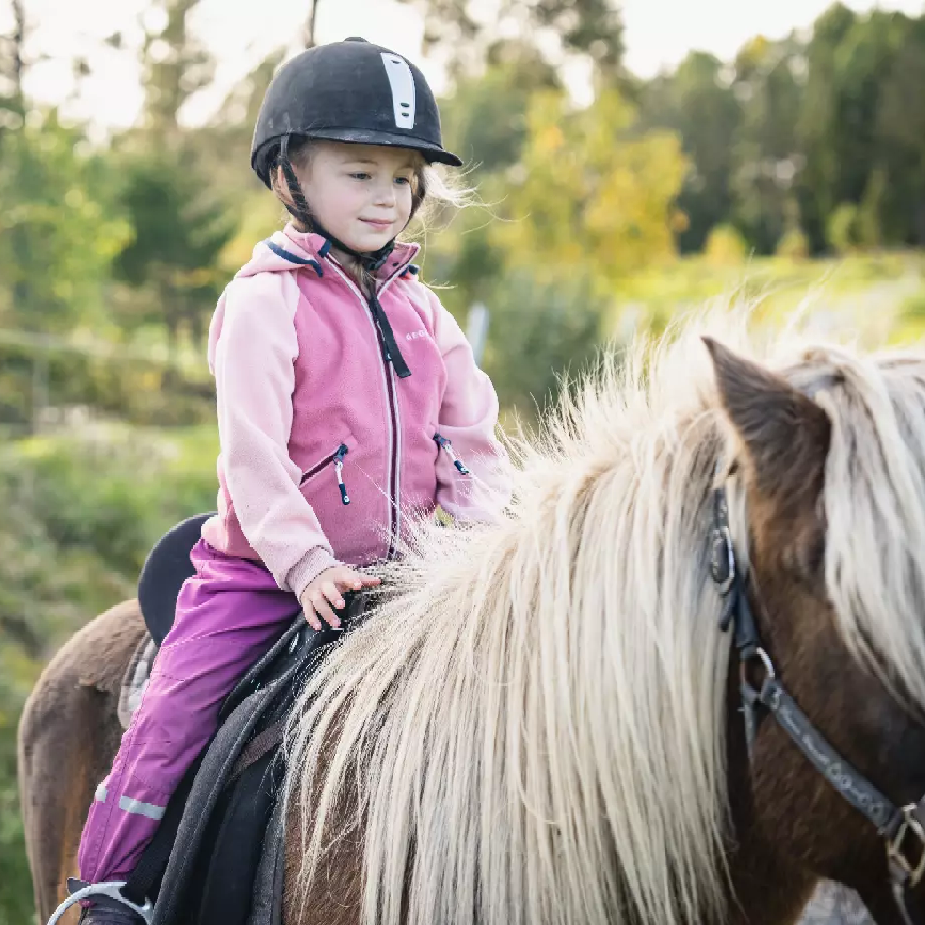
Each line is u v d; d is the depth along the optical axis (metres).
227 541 1.62
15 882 4.46
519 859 1.23
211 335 1.68
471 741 1.29
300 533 1.49
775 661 1.08
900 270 23.11
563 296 13.34
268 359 1.56
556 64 30.36
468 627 1.33
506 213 21.89
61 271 16.86
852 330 1.29
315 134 1.61
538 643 1.26
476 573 1.39
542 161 22.34
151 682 1.60
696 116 45.28
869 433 1.01
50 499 9.41
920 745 0.98
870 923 1.48
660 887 1.17
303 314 1.62
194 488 10.92
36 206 16.48
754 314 1.37
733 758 1.16
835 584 0.99
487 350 13.27
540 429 1.51
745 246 33.62
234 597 1.60
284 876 1.41
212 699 1.55
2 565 8.15
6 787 5.22
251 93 22.38
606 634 1.19
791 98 42.00
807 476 1.04
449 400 1.81
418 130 1.63
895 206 34.16
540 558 1.28
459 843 1.27
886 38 36.91
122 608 2.34
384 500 1.65
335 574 1.47
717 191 43.56
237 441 1.52
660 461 1.23
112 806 1.54
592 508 1.27
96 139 19.94
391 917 1.29
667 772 1.17
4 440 11.95
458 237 16.50
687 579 1.17
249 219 22.88
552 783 1.21
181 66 25.19
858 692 1.00
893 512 0.98
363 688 1.42
